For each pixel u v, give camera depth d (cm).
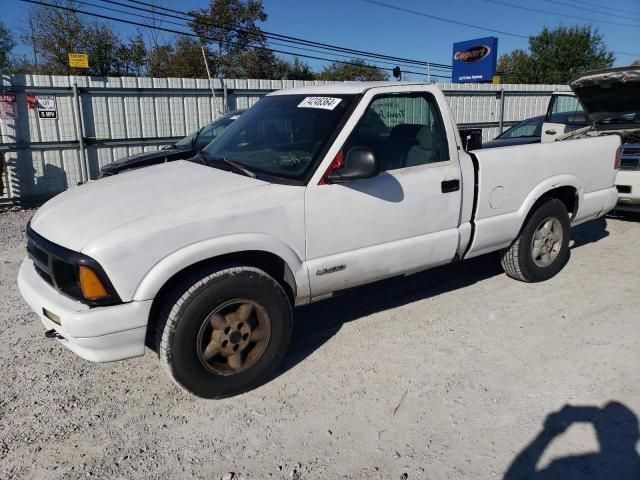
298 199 348
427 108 420
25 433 313
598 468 276
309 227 355
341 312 473
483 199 450
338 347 409
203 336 325
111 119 1255
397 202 393
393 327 440
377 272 396
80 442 305
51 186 1210
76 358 401
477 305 481
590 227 755
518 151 473
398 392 347
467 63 2805
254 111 461
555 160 504
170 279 323
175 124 1334
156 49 3416
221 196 334
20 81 1144
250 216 331
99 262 292
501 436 303
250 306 338
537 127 1098
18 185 1174
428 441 300
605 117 741
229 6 3538
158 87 1291
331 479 274
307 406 335
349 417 323
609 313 458
